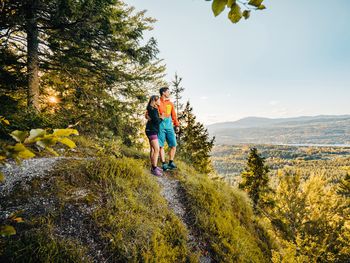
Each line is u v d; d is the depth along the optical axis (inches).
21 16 238.1
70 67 340.5
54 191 142.2
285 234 531.5
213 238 179.2
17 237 106.7
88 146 260.5
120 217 140.7
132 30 332.5
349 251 569.3
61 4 247.8
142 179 194.7
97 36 315.3
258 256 203.5
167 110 245.0
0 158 30.1
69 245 112.6
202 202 207.5
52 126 266.5
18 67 297.6
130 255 124.1
